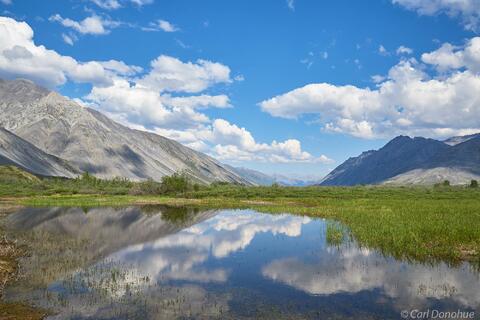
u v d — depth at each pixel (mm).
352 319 15906
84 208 72375
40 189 133250
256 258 27672
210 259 27344
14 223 47969
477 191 129875
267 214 61438
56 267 24469
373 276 22156
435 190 139875
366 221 42062
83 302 17656
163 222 50781
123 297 18469
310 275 22641
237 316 16156
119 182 188750
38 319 15531
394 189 144625
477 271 22766
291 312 16672
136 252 29875
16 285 20312
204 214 62000
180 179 122688
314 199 88750
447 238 29484
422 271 23031
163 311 16641
